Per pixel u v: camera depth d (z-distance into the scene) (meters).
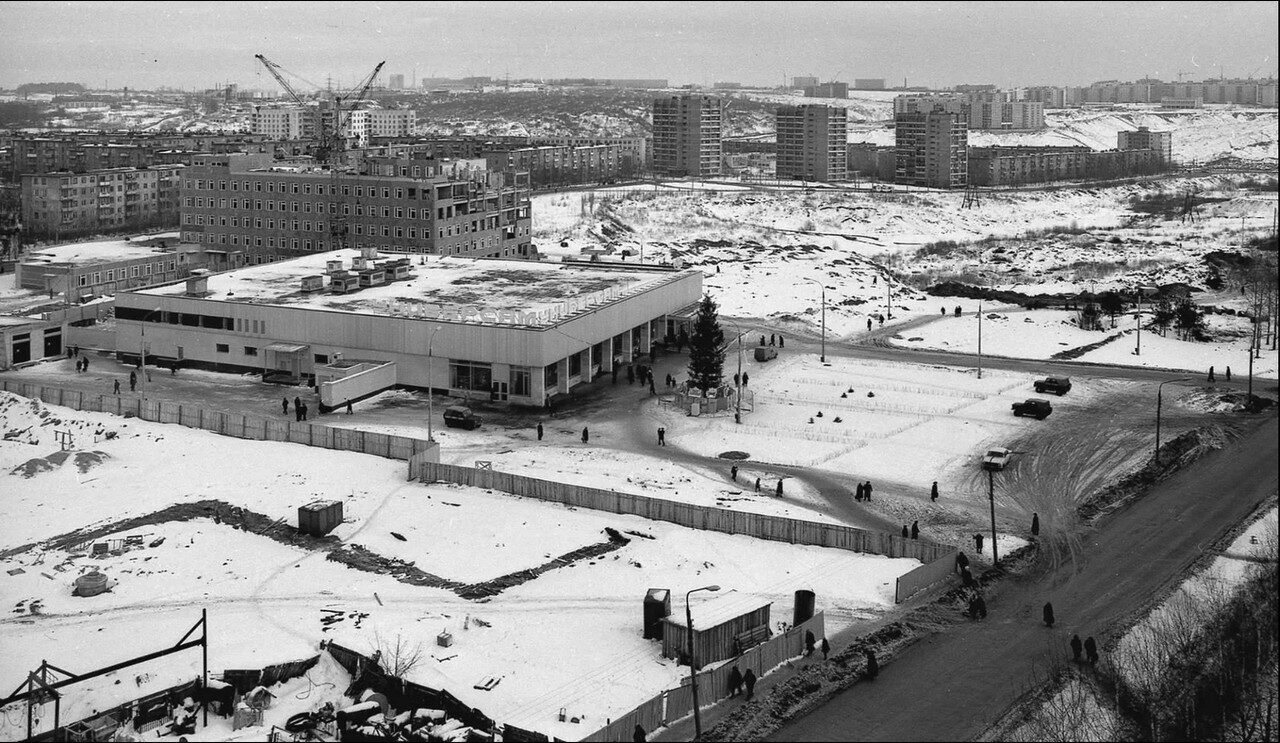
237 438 119.94
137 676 70.75
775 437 125.25
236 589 85.00
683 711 67.69
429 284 165.88
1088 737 65.38
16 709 67.62
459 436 123.69
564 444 121.56
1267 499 104.44
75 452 113.38
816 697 69.88
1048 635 77.75
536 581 86.19
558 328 137.12
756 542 93.56
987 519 100.44
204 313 150.12
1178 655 74.38
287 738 65.12
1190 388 145.50
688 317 169.25
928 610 81.25
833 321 189.62
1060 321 188.62
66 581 86.69
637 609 81.56
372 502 101.38
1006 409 136.12
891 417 132.75
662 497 103.50
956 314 193.88
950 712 68.00
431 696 67.88
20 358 154.12
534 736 63.25
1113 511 102.50
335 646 73.75
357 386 135.88
